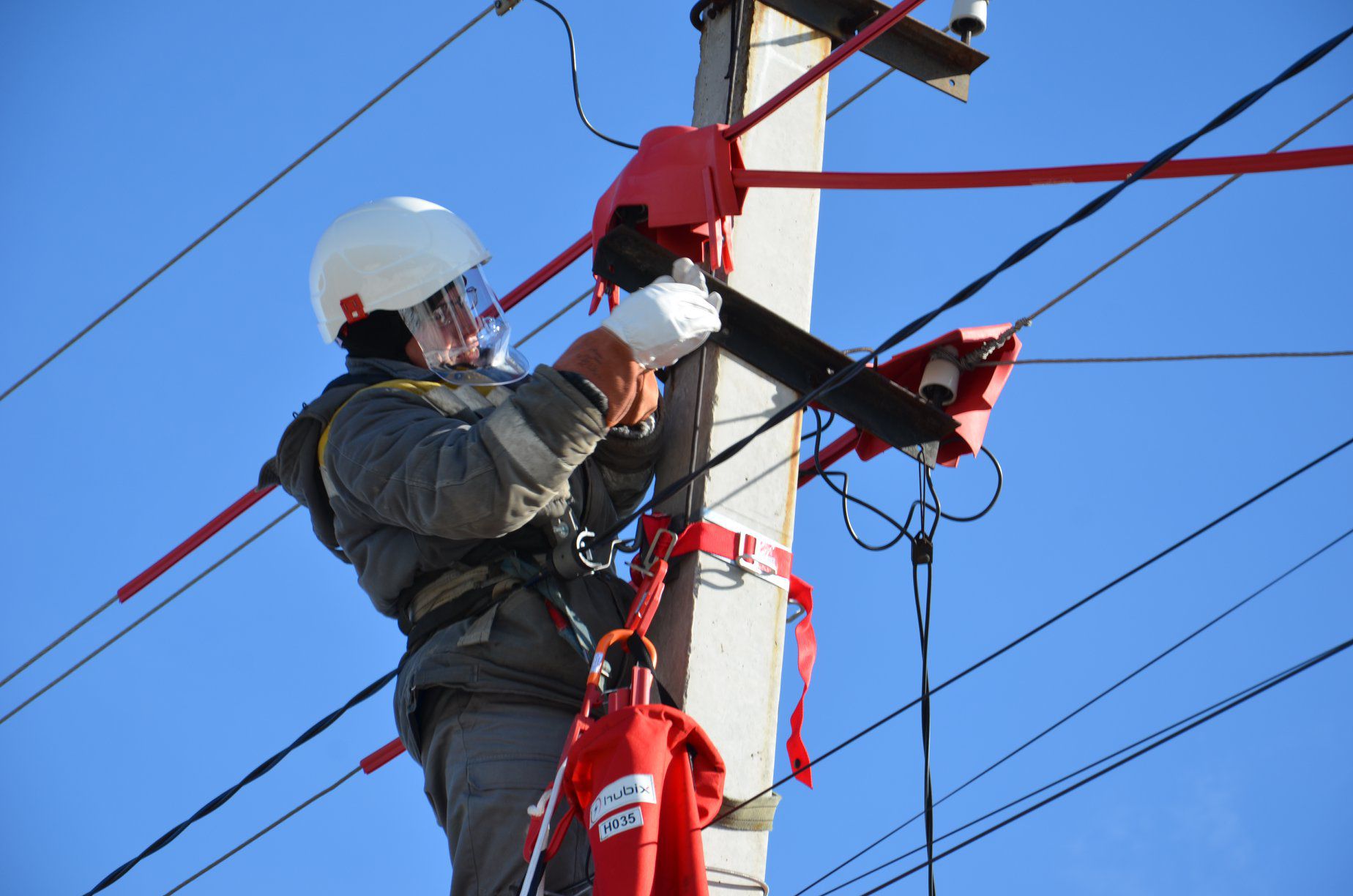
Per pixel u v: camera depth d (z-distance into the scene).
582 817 4.40
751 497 5.38
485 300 5.36
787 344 5.58
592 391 4.52
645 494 5.49
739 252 5.86
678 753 4.40
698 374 5.50
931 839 5.04
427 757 4.92
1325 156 4.44
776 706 5.17
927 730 5.21
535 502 4.58
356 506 4.99
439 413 5.03
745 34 6.34
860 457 5.90
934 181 5.03
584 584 5.04
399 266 5.24
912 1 5.13
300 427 5.14
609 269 5.64
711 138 5.43
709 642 5.11
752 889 4.95
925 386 5.59
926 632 5.43
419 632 4.98
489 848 4.60
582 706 4.65
